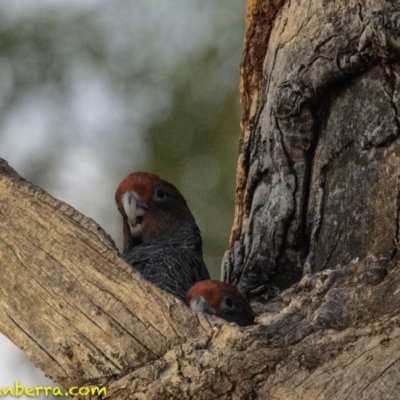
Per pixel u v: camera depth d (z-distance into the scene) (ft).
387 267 25.13
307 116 30.60
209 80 48.78
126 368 24.71
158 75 49.85
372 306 24.41
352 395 23.35
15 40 50.93
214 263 45.98
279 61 31.63
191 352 24.17
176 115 48.62
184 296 34.83
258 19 33.83
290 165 31.32
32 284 25.55
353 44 28.99
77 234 25.54
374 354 23.77
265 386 23.76
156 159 48.16
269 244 31.65
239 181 34.22
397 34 27.66
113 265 25.12
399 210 26.53
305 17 30.83
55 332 25.25
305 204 31.17
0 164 27.35
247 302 29.81
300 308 24.64
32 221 25.94
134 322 24.67
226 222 46.39
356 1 29.17
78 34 50.98
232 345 24.02
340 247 28.48
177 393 23.99
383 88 28.25
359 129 28.71
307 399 23.48
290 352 23.94
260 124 33.24
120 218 47.80
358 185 28.35
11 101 50.90
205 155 47.67
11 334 25.81
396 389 23.25
